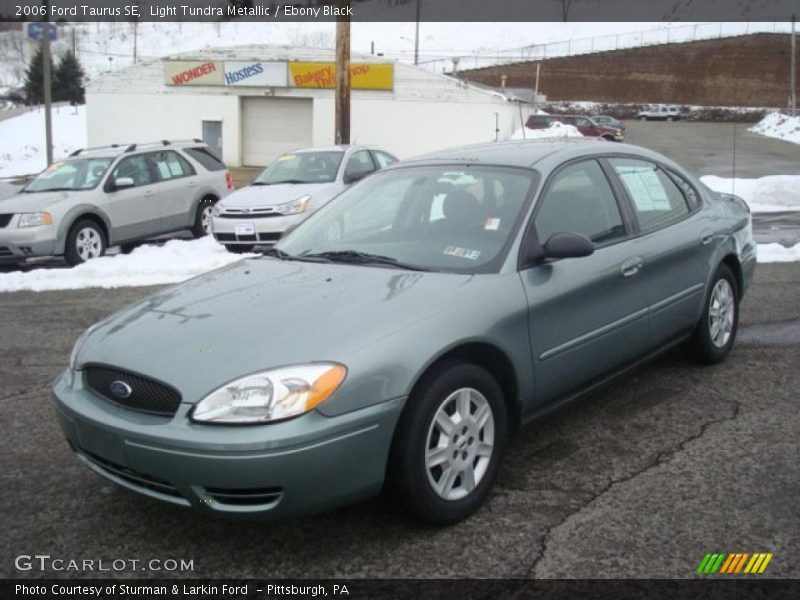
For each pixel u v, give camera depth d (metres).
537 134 37.22
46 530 3.59
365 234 4.43
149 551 3.40
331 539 3.44
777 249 10.29
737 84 69.06
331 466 3.09
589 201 4.52
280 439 2.99
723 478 3.90
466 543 3.37
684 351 5.56
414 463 3.30
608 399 5.04
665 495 3.74
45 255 10.91
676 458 4.15
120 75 34.53
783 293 7.86
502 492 3.81
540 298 3.88
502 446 3.73
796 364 5.64
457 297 3.62
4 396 5.38
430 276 3.82
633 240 4.63
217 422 3.04
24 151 47.34
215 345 3.31
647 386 5.25
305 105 33.56
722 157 33.09
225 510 3.09
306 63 32.97
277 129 34.03
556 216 4.24
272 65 33.19
